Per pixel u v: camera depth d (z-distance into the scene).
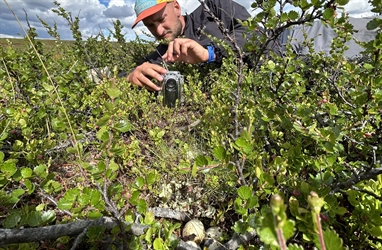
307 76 0.64
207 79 0.91
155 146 0.59
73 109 0.59
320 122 0.38
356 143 0.34
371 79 0.32
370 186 0.28
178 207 0.45
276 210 0.09
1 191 0.28
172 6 1.08
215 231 0.39
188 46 0.85
